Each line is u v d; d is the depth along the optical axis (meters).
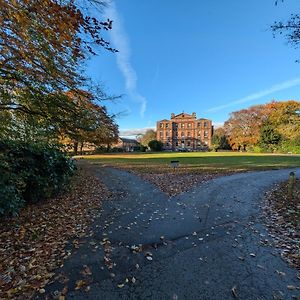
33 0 3.18
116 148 59.31
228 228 4.93
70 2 3.52
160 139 81.56
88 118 6.87
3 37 3.78
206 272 3.21
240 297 2.69
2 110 6.29
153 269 3.29
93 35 3.99
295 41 6.37
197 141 79.19
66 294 2.73
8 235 4.48
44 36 3.81
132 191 8.78
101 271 3.24
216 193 8.30
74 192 8.42
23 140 6.68
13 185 5.07
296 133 40.06
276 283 2.96
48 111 6.24
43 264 3.42
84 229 4.89
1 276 3.10
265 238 4.38
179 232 4.72
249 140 53.62
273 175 12.74
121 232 4.72
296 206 6.38
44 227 4.97
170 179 11.55
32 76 4.96
